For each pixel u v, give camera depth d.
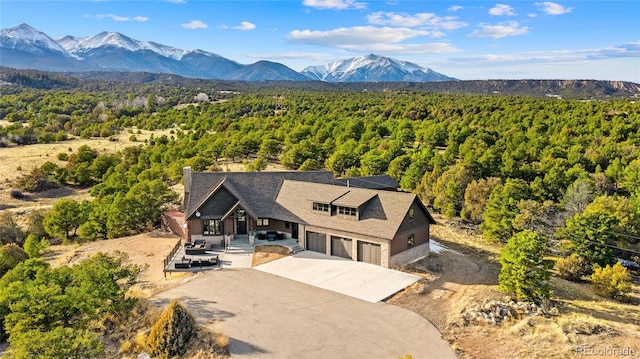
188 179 49.16
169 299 31.17
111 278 28.09
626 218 46.28
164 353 24.09
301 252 42.50
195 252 40.69
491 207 51.34
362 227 39.75
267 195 47.38
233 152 93.00
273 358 23.75
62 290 28.47
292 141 101.88
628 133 89.31
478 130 99.94
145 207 53.19
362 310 29.88
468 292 33.34
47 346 21.09
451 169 67.50
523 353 24.22
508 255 32.25
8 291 27.41
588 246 42.06
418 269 38.22
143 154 102.50
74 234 60.69
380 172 76.94
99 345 22.17
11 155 113.56
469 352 24.53
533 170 71.62
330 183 51.19
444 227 56.06
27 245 48.66
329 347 24.94
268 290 33.16
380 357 23.92
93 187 85.00
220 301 31.02
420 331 26.95
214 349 24.41
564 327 26.86
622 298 35.41
